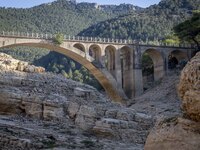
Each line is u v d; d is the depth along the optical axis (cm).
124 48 10900
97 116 4250
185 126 1070
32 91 4716
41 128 3738
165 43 12431
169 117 1159
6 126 3416
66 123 4159
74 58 10094
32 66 5809
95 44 10025
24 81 4944
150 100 9231
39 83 5059
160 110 7494
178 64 11306
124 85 10962
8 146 2869
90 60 9888
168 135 1085
